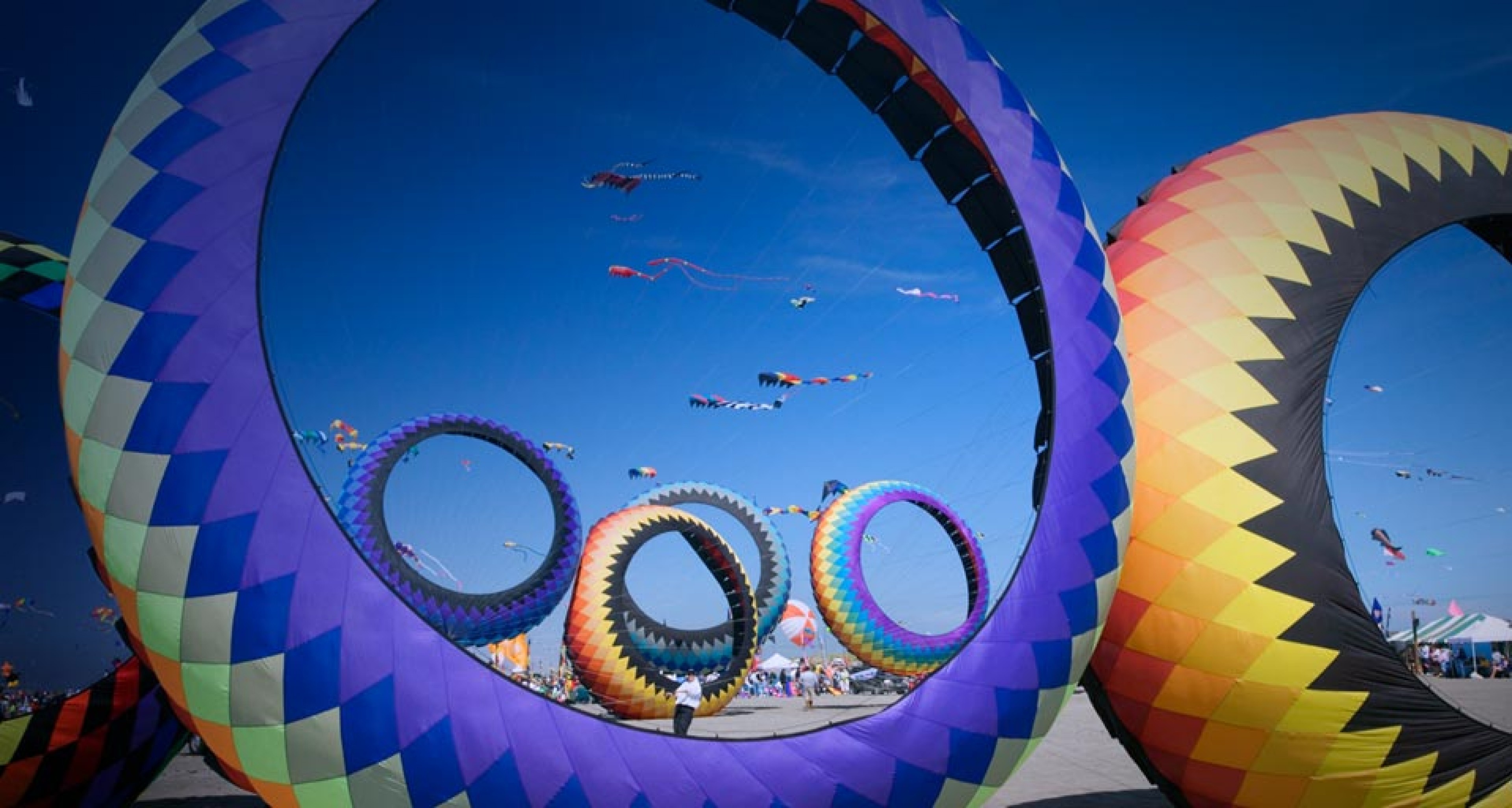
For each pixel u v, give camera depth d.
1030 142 10.10
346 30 8.04
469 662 7.28
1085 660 9.18
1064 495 9.16
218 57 7.73
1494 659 36.84
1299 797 10.17
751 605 23.81
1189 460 10.09
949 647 28.75
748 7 10.35
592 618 22.08
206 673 6.94
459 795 7.10
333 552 7.09
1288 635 9.77
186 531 6.89
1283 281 10.73
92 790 10.69
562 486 25.23
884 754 8.20
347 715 6.96
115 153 7.63
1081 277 9.75
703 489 30.31
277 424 7.13
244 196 7.40
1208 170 11.77
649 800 7.48
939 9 10.26
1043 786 13.38
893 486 30.08
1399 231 11.55
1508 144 13.16
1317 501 10.06
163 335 7.05
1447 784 10.09
